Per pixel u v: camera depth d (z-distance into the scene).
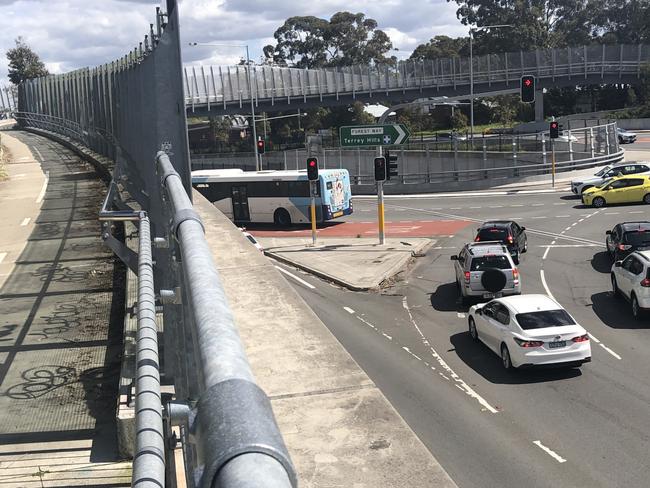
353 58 118.88
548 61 84.56
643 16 113.00
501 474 10.91
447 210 44.12
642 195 39.12
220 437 1.62
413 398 14.31
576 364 15.19
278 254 31.97
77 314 16.44
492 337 16.55
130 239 18.84
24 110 97.56
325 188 40.88
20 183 39.88
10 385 12.82
